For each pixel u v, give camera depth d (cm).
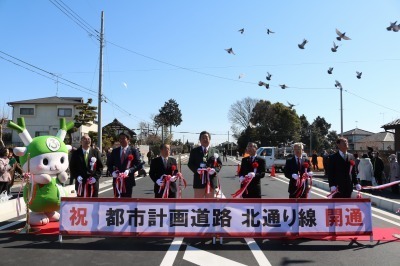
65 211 638
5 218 833
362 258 551
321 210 641
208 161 716
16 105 3853
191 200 634
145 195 1302
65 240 644
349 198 651
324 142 6906
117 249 594
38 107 3856
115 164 759
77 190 766
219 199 634
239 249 596
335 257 556
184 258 549
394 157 1335
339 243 631
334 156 712
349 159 707
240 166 737
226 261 536
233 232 629
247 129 6281
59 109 3853
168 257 554
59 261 534
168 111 8844
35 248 597
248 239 657
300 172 727
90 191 759
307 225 638
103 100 2097
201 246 614
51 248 597
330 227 639
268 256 560
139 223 632
